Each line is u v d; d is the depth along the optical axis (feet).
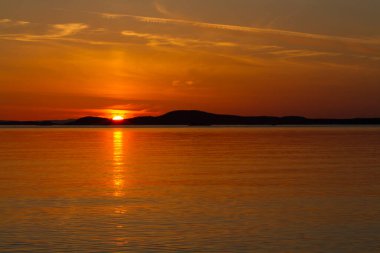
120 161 203.00
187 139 434.71
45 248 72.02
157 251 70.79
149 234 79.15
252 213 93.81
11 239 76.43
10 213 94.17
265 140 402.93
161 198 109.81
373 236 77.36
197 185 129.29
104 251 70.85
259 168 172.04
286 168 171.83
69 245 73.51
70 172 161.07
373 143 346.13
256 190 120.57
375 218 89.20
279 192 117.29
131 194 115.24
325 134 567.59
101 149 289.12
